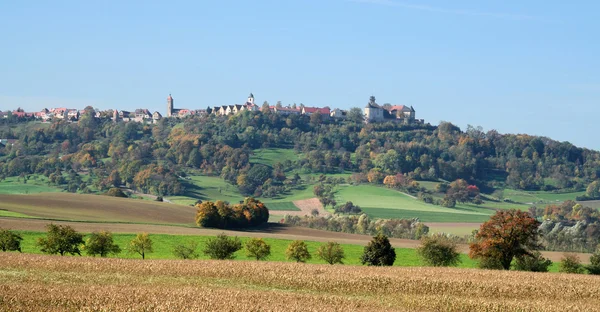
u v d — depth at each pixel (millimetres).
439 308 81250
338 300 81250
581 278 104500
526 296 91250
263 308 72688
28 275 92188
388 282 93875
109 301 73312
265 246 132000
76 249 125000
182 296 77375
